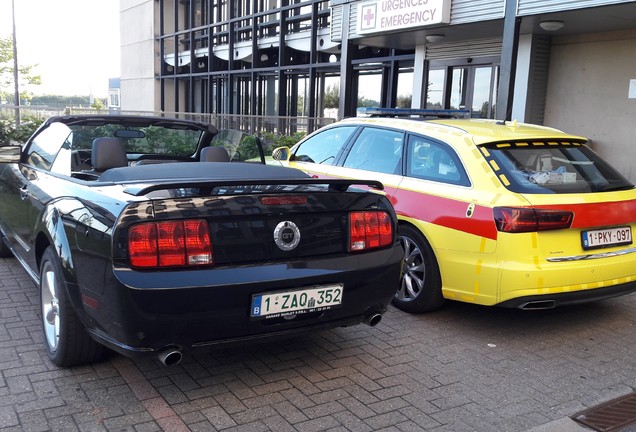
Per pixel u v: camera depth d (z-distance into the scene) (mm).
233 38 22375
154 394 3359
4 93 38844
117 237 2938
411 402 3398
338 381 3625
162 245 2969
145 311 2914
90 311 3143
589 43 10828
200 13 26094
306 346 4172
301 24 18750
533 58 11195
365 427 3104
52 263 3543
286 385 3545
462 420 3219
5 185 5254
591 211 4266
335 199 3488
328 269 3389
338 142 5992
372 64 16328
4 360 3689
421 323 4730
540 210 4102
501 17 9234
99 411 3141
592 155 4887
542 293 4094
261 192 3227
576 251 4258
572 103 11242
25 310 4527
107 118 4805
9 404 3170
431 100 13844
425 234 4691
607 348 4312
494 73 12141
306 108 19688
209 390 3439
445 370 3850
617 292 4465
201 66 26391
